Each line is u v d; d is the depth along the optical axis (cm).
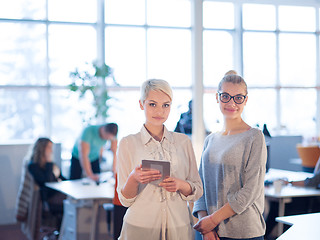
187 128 693
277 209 435
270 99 1022
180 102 942
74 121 888
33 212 506
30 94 866
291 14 1030
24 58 862
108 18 904
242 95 240
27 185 513
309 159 645
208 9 984
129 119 902
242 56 999
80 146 582
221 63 995
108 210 455
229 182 232
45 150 520
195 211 250
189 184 211
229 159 233
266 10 1012
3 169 732
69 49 882
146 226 209
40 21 862
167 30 943
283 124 1032
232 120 245
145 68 928
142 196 212
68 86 830
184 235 214
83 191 465
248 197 222
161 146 215
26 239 620
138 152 213
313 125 1050
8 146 735
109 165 777
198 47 663
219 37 995
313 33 1045
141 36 925
